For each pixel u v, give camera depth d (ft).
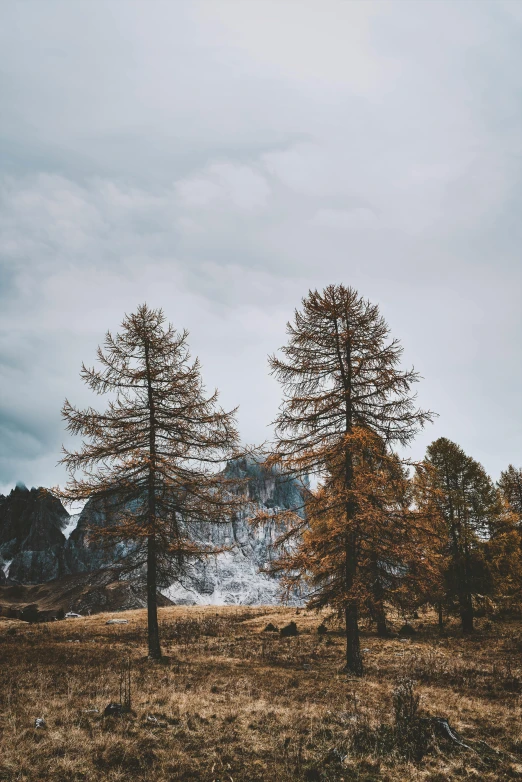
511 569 90.07
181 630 91.20
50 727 26.43
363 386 54.34
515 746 27.43
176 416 61.41
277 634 88.74
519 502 118.11
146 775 21.40
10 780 20.25
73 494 55.47
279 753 24.82
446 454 91.76
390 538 50.26
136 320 63.26
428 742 26.45
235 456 60.59
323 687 42.19
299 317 56.39
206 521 59.67
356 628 51.08
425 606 104.88
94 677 40.70
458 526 87.35
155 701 32.99
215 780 21.49
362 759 24.61
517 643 73.46
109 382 59.98
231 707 32.76
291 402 54.44
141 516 58.39
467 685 45.06
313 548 50.11
